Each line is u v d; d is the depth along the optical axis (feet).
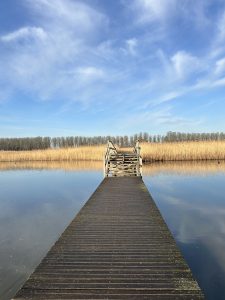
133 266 17.43
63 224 37.65
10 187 69.51
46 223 38.22
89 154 144.56
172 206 45.70
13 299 14.16
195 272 23.68
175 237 31.55
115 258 18.57
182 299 13.98
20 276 23.65
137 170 64.13
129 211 30.40
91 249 20.11
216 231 33.40
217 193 54.85
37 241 31.35
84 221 26.84
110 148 72.79
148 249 20.02
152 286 15.14
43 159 152.15
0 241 31.48
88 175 86.94
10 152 155.12
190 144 120.16
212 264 25.04
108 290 14.82
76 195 57.72
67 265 17.65
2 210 46.03
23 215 42.60
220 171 85.05
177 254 19.13
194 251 27.71
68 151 147.43
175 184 65.26
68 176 86.02
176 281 15.62
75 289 14.94
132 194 39.45
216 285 21.70
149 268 17.15
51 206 48.37
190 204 46.78
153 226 25.18
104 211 30.45
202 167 95.81
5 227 36.60
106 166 63.52
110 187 45.52
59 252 19.61
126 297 14.17
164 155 118.11
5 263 25.96
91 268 17.22
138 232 23.62
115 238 22.26
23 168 115.96
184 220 38.01
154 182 68.28
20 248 29.40
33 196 57.52
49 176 87.40
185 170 88.58
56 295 14.43
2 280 23.02
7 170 110.22
